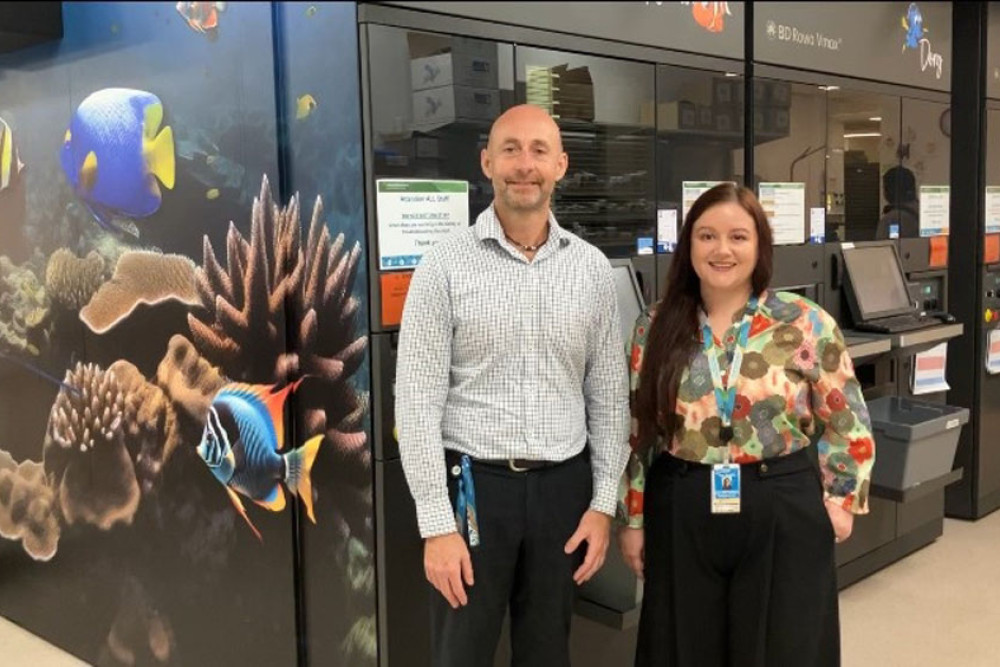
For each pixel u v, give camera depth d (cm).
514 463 204
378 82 229
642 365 216
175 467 293
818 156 367
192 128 270
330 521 252
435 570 203
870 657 324
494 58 252
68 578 347
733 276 204
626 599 263
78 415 328
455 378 208
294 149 248
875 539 401
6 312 354
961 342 468
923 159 427
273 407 261
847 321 384
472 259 204
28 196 332
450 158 245
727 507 205
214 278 271
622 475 221
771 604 208
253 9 250
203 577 290
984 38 445
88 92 299
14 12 287
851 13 376
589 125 279
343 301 241
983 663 319
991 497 488
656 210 302
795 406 205
